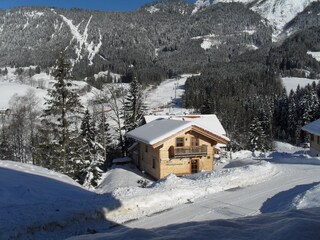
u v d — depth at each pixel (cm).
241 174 2136
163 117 4822
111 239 689
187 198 1706
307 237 584
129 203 1493
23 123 6050
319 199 1490
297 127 8756
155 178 3547
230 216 1478
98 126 5066
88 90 7275
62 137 3070
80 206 1355
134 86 5138
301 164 2902
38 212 1220
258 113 9406
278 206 1569
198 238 645
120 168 4041
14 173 1786
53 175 2012
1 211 1177
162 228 754
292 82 16862
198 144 3550
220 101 9481
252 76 15725
